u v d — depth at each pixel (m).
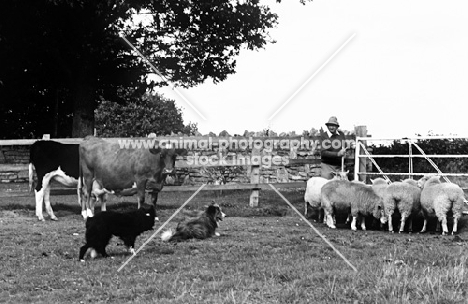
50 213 16.56
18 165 18.80
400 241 12.60
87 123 28.20
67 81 30.16
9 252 11.34
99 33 25.94
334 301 7.52
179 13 27.38
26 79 29.81
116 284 8.77
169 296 8.02
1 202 19.91
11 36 25.50
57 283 8.89
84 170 16.55
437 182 14.30
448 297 7.52
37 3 24.98
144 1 25.52
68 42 26.45
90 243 10.70
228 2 27.27
